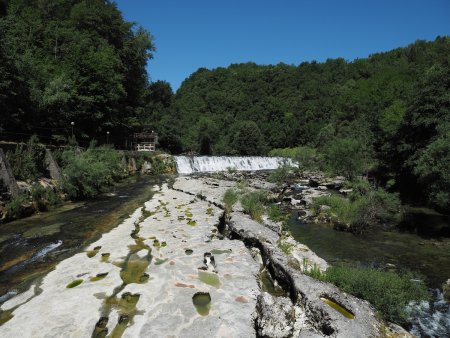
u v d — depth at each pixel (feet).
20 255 33.47
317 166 147.33
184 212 50.57
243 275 26.32
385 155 95.71
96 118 112.16
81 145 108.99
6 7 123.44
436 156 51.55
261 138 279.28
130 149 152.25
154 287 23.81
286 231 47.78
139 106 179.01
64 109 95.96
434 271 35.73
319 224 55.26
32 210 52.19
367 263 37.96
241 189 75.36
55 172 67.05
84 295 22.77
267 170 159.22
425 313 26.43
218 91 411.54
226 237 41.14
